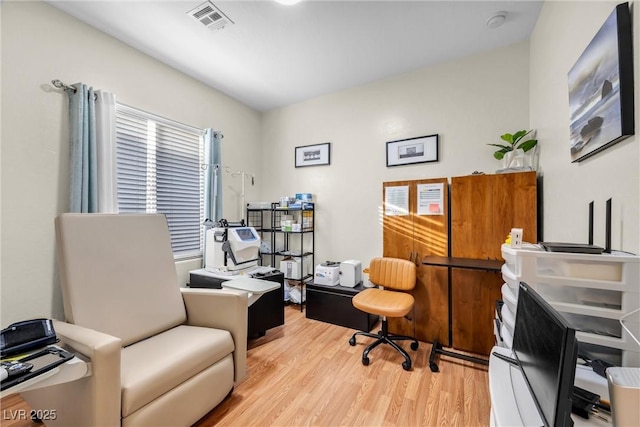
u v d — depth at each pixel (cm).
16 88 176
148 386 120
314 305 294
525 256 119
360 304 215
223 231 265
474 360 203
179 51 247
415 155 278
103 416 106
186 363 136
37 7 184
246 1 189
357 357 217
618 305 104
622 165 104
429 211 247
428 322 242
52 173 191
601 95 112
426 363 208
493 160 245
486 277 219
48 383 95
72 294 138
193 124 294
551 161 181
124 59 233
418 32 221
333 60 262
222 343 156
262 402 165
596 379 94
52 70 191
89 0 187
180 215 286
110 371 109
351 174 319
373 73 286
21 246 178
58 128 194
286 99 349
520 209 207
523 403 92
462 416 153
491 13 200
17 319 176
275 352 224
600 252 108
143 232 177
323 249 337
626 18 99
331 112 332
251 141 371
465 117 256
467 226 226
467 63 255
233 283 202
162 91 263
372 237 306
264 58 258
